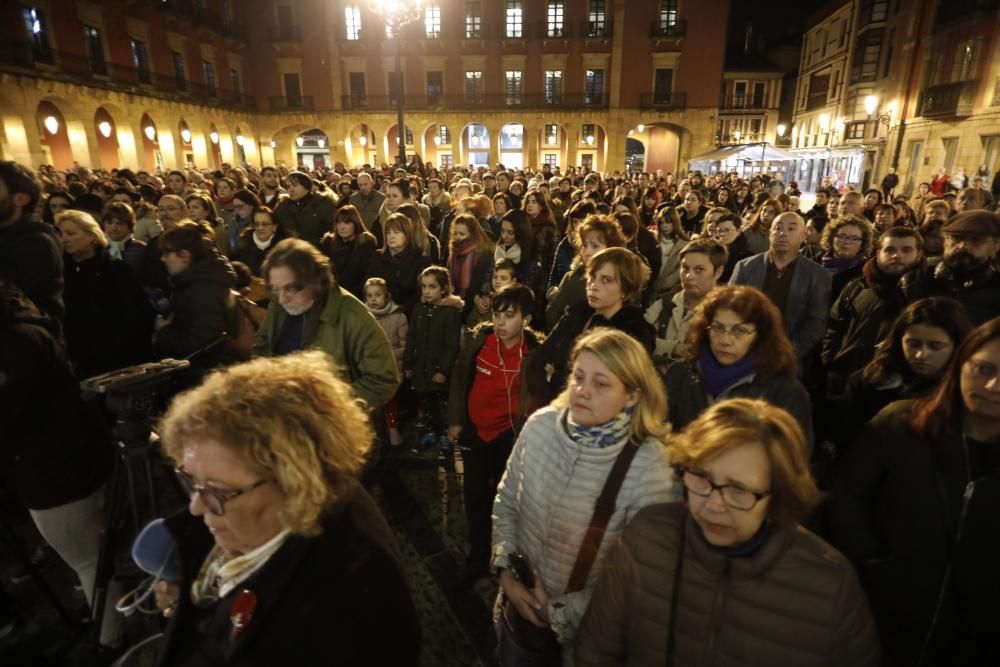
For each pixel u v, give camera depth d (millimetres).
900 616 1480
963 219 2713
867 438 1611
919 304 1895
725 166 30422
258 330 2811
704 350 2049
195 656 973
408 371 3898
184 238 2793
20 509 3008
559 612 1550
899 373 2008
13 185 2387
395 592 979
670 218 4840
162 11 24438
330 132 32875
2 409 1786
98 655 2162
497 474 2730
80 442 2055
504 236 4965
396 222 4438
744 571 1110
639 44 30516
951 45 20672
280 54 31906
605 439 1550
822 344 3318
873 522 1601
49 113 19516
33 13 18438
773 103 40281
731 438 1070
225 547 965
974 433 1391
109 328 3164
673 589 1188
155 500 1998
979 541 1362
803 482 1087
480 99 32250
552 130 34562
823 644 1080
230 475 895
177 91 25672
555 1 30734
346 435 1021
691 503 1140
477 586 2641
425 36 31516
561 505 1581
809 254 4840
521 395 2482
